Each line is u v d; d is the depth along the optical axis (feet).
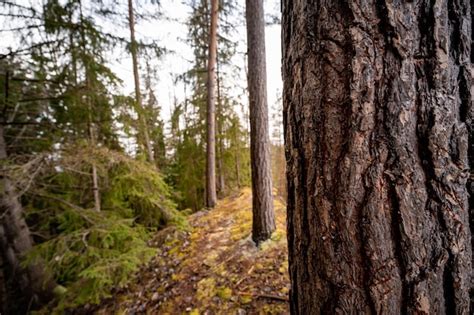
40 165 9.14
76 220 10.73
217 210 19.20
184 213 14.82
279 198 18.99
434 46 1.82
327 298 2.14
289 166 2.53
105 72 11.21
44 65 10.15
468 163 1.90
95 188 11.49
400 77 1.83
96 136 12.21
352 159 1.96
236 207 18.45
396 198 1.87
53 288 13.84
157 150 25.48
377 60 1.87
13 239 12.72
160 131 22.98
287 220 2.68
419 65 1.84
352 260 2.01
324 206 2.12
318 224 2.17
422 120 1.85
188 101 23.36
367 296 1.97
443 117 1.83
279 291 8.48
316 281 2.22
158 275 11.56
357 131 1.93
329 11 2.00
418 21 1.83
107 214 11.06
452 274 1.88
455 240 1.87
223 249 12.09
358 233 1.98
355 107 1.93
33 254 9.42
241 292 8.87
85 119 11.37
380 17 1.85
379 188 1.91
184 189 24.47
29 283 13.23
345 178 2.00
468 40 1.87
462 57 1.88
